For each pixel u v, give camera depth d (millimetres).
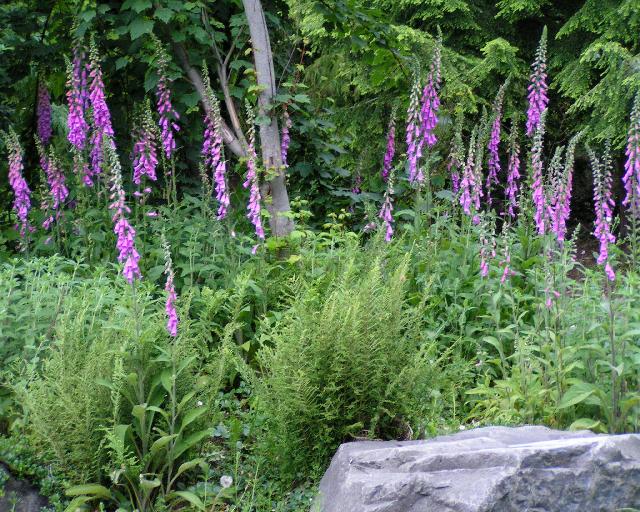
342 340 4082
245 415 4824
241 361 4445
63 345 4020
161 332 4148
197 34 7309
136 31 7109
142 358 4008
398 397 4188
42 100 8164
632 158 5020
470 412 5043
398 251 6477
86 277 6207
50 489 3975
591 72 9961
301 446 4219
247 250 6340
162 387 4129
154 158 6797
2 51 7727
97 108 6785
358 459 3730
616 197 10695
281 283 6145
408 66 8445
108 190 6984
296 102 8281
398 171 8219
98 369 3977
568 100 11211
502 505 3184
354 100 12016
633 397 4316
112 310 4723
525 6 10453
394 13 11180
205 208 6840
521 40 11250
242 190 7590
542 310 5133
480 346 5531
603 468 3293
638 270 5426
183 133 8031
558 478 3252
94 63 6789
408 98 8555
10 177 6645
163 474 4094
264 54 7152
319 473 4168
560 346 4699
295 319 4734
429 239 6547
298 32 9180
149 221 6910
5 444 4004
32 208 7406
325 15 7465
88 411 3787
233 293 5926
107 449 3963
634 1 9141
